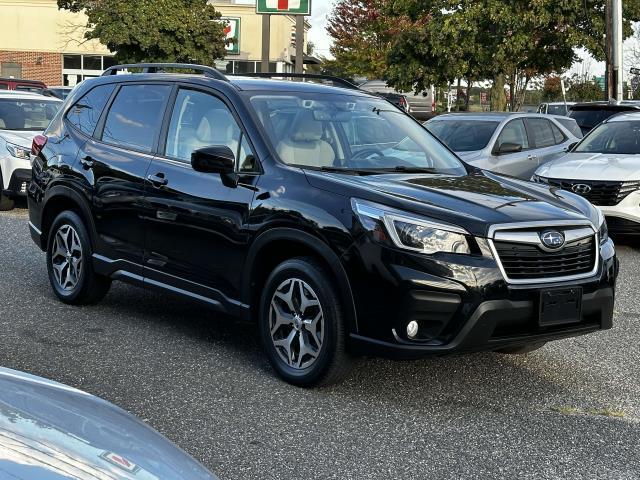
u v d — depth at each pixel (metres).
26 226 11.28
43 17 47.53
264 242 5.07
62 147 6.88
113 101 6.65
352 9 42.62
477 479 3.89
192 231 5.57
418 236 4.50
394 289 4.47
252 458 4.03
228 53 45.72
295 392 4.96
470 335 4.49
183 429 4.36
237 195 5.29
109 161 6.32
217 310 5.48
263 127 5.44
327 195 4.86
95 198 6.39
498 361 5.79
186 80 6.09
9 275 8.02
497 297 4.53
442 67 28.70
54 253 6.95
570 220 4.88
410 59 29.16
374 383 5.20
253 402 4.79
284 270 4.99
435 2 28.47
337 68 44.16
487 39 27.97
